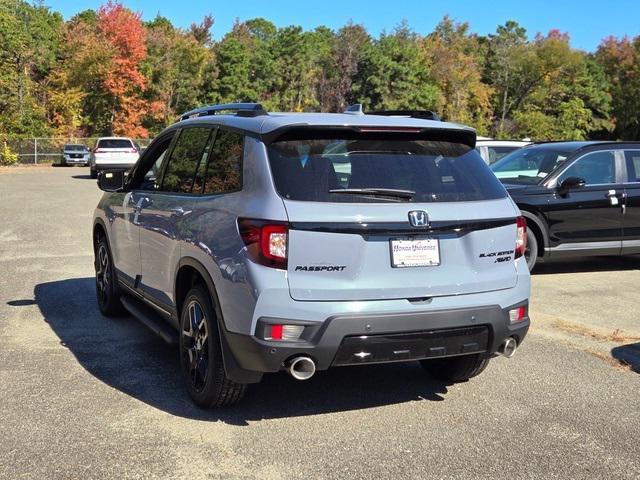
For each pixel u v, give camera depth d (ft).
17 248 34.47
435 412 14.29
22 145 136.15
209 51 212.84
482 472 11.60
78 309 22.57
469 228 12.99
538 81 247.50
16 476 11.07
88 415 13.65
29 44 165.89
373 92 194.39
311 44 226.79
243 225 12.28
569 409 14.60
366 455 12.14
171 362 17.21
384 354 12.37
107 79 169.89
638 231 30.01
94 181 87.92
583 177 29.55
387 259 12.35
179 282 14.97
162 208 16.03
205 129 15.57
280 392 15.31
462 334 12.93
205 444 12.43
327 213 11.98
